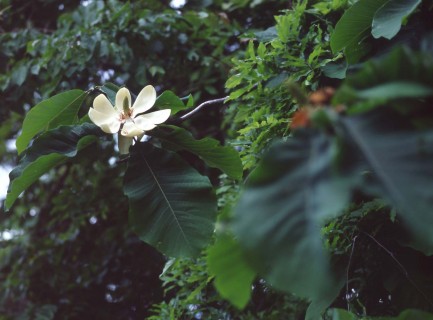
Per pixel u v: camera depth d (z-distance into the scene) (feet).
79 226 14.44
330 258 7.26
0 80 13.24
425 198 4.18
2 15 14.58
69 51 12.44
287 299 9.02
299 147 4.46
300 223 4.24
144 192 5.98
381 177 4.27
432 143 4.30
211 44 12.82
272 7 12.99
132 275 13.83
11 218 15.38
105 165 14.11
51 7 14.71
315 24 8.47
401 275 7.28
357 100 4.44
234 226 4.31
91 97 12.90
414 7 6.60
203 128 13.10
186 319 9.22
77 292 14.28
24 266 14.70
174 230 5.93
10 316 14.30
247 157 8.06
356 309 7.65
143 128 6.16
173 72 12.91
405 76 4.52
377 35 6.64
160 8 13.57
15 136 15.61
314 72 7.93
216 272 4.66
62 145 6.22
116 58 12.41
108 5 13.00
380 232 7.36
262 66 8.22
